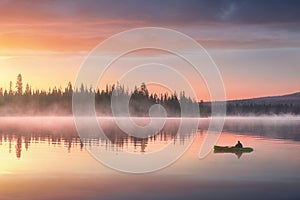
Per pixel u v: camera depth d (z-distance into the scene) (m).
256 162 32.16
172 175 26.58
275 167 29.59
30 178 25.31
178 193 21.42
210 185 23.31
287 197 20.58
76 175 26.38
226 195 20.97
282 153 37.84
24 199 20.14
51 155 36.03
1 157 34.66
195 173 27.27
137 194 21.16
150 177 25.86
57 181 24.38
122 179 25.11
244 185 23.33
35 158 34.03
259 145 46.03
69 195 20.92
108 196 20.77
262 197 20.58
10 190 22.00
